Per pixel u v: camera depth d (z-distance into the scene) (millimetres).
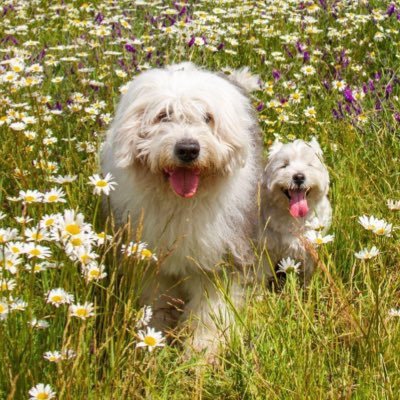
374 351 1920
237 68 3186
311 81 3164
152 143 2082
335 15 3689
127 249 1908
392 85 3145
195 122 2121
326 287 2197
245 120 2238
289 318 1996
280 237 2422
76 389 1729
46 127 2637
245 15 3506
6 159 2439
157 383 1944
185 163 2049
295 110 2924
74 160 2486
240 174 2232
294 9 3631
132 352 1864
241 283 2252
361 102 2988
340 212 2449
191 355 2105
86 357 1766
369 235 2314
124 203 2178
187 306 2262
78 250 1804
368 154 2729
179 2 3764
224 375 1969
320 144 2756
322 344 1932
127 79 2896
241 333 2031
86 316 1761
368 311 2105
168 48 3189
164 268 2195
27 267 1930
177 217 2133
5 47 3219
